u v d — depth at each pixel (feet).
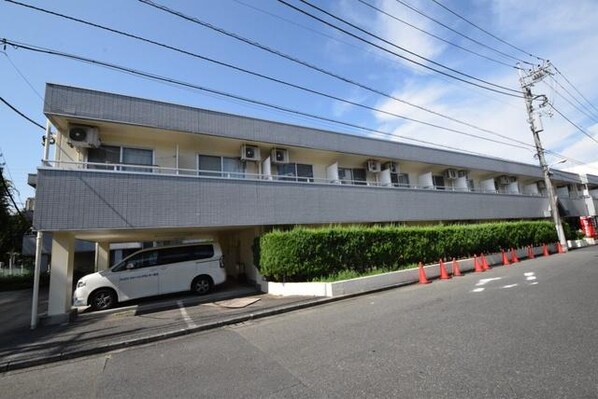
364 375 12.72
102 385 14.19
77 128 30.81
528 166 78.74
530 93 69.82
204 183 32.89
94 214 27.40
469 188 70.03
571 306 20.45
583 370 11.63
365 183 54.39
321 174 49.80
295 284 33.01
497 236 53.36
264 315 25.61
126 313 28.99
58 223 26.08
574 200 88.28
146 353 18.51
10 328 26.50
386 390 11.33
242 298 32.91
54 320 27.07
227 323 23.80
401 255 40.45
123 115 31.32
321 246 34.96
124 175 29.07
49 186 26.25
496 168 70.79
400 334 17.49
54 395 13.57
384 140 52.39
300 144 43.11
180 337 21.49
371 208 45.27
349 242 36.86
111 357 18.31
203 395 12.25
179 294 37.45
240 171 42.68
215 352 17.49
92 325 25.39
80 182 27.27
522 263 48.75
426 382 11.67
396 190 48.73
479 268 43.11
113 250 66.28
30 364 17.74
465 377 11.80
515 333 16.12
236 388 12.59
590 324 16.65
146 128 33.24
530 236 60.03
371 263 38.06
